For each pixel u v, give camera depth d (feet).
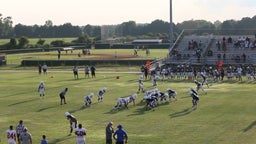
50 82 203.72
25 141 88.84
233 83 193.88
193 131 106.32
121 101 136.77
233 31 277.23
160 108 135.85
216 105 139.23
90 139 100.83
